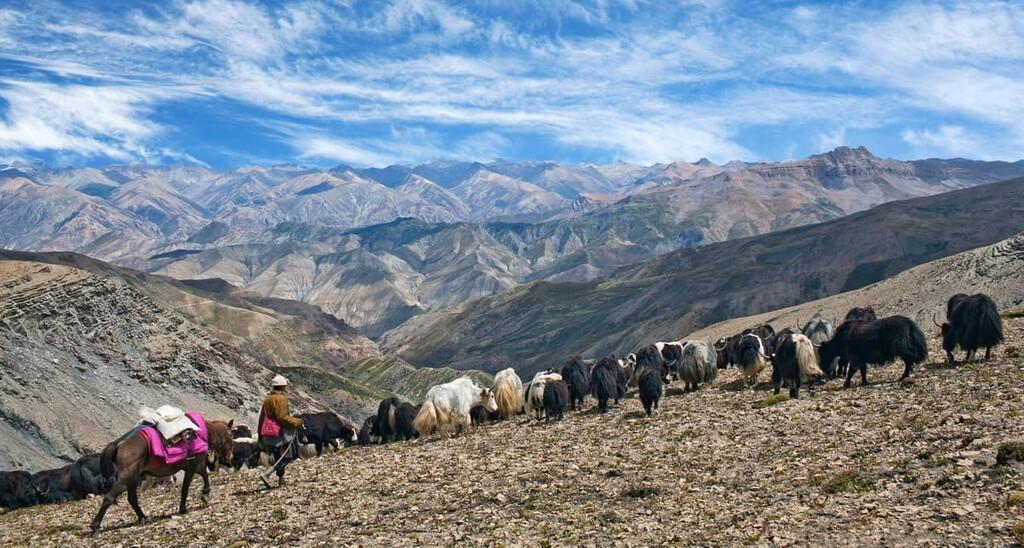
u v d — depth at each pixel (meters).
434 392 28.34
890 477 12.61
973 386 18.73
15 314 71.00
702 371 29.77
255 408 87.62
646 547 11.12
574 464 17.58
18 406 58.09
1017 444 12.12
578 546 11.49
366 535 13.20
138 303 88.31
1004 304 93.06
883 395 20.00
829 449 15.27
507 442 22.91
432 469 19.30
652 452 17.81
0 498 29.83
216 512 16.89
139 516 16.73
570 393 29.92
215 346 95.00
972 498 10.86
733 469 15.16
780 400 22.16
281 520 15.32
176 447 16.73
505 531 12.59
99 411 65.81
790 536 10.63
